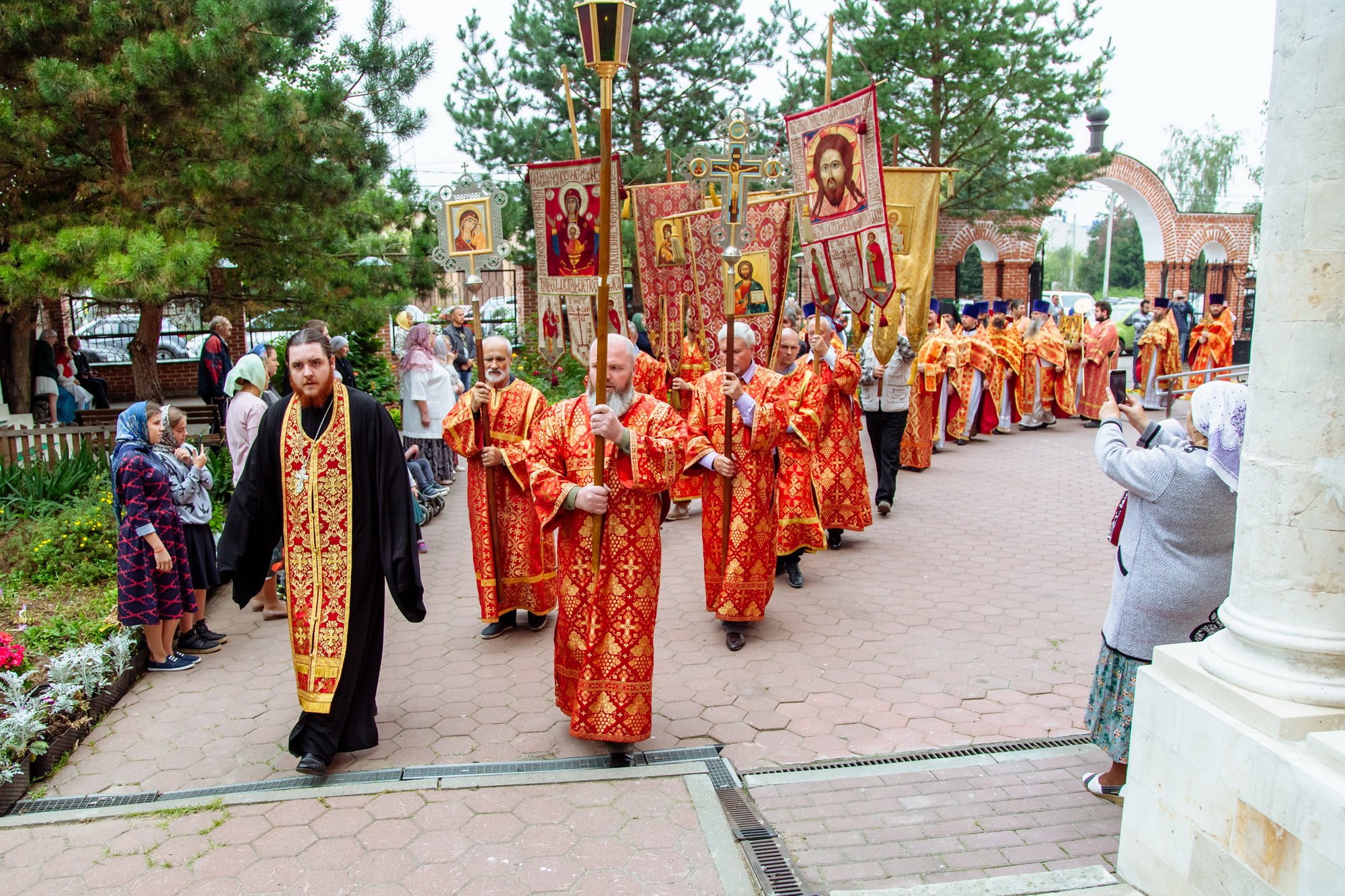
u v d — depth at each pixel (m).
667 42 16.75
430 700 4.98
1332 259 2.69
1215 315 15.91
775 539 5.78
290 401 4.20
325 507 4.12
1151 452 3.52
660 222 6.63
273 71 9.87
